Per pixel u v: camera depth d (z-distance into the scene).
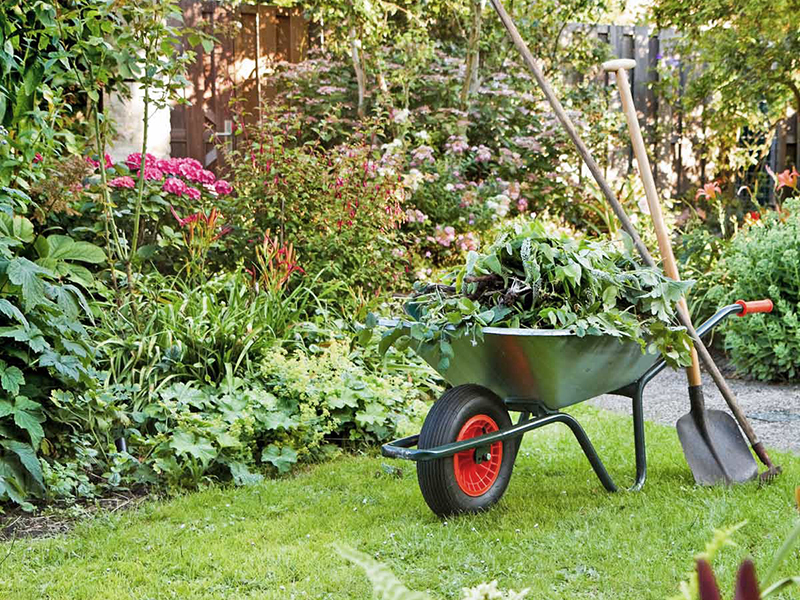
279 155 5.58
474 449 2.85
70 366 3.08
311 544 2.62
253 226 5.52
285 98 7.92
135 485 3.33
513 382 2.94
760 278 5.46
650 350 2.87
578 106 8.53
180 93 7.34
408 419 4.13
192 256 4.88
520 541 2.60
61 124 4.26
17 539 2.71
